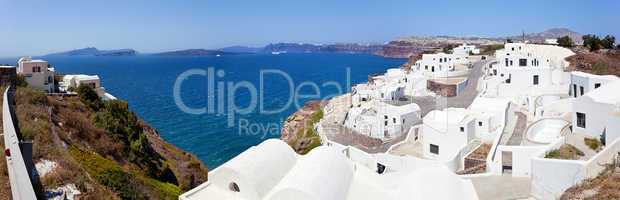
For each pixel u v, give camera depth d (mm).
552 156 40062
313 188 25688
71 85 79812
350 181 29516
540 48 108750
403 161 48531
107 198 32906
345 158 32594
